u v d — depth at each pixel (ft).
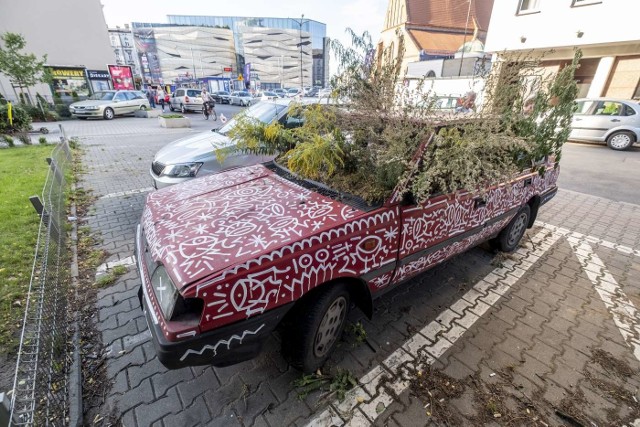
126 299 9.84
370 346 8.36
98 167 25.20
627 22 39.19
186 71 288.92
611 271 12.23
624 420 6.68
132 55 283.18
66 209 16.39
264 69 304.09
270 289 5.83
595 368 7.89
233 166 15.49
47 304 7.52
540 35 46.83
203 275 5.38
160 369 7.51
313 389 7.14
